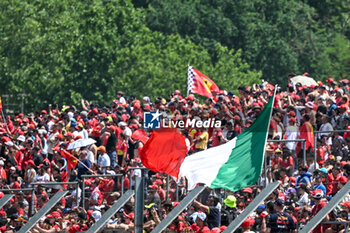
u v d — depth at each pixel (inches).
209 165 1851.6
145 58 5964.6
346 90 2920.8
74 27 5753.0
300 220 2014.0
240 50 6348.4
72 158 2677.2
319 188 2133.4
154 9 6914.4
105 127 2768.2
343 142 2409.0
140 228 1469.0
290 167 2281.0
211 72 6112.2
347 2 7244.1
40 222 2186.3
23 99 5733.3
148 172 2475.4
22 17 5753.0
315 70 6742.1
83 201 2279.8
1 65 5703.7
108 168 2610.7
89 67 5777.6
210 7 6963.6
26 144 2930.6
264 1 7106.3
